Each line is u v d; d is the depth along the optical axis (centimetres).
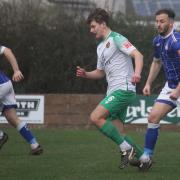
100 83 5438
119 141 2333
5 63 5341
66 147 3306
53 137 3878
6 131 4344
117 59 2341
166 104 2316
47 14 5581
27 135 2920
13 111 2888
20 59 5431
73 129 4675
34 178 2250
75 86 5456
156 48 2378
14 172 2405
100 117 2327
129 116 4712
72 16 5572
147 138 2345
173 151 3150
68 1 5928
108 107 2325
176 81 2320
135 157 2395
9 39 5419
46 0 6203
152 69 2464
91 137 3894
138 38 5466
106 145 3412
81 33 5481
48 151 3112
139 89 5297
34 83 5456
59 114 4800
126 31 5491
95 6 5900
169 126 4716
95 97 4794
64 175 2319
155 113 2319
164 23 2292
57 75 5469
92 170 2447
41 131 4378
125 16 5619
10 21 5450
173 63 2312
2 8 5481
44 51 5447
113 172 2384
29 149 3184
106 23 2370
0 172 2406
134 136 4097
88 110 4791
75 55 5459
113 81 2356
